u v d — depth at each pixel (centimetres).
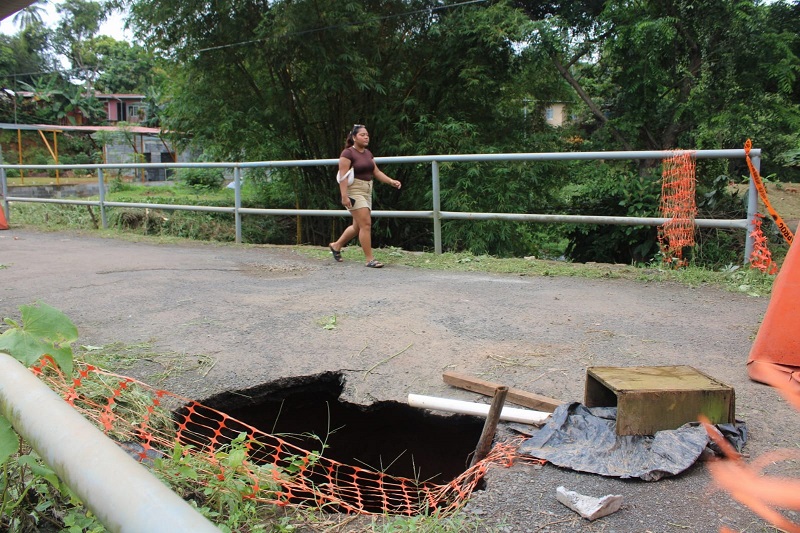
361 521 228
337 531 221
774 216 561
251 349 399
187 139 1429
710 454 252
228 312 488
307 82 1288
